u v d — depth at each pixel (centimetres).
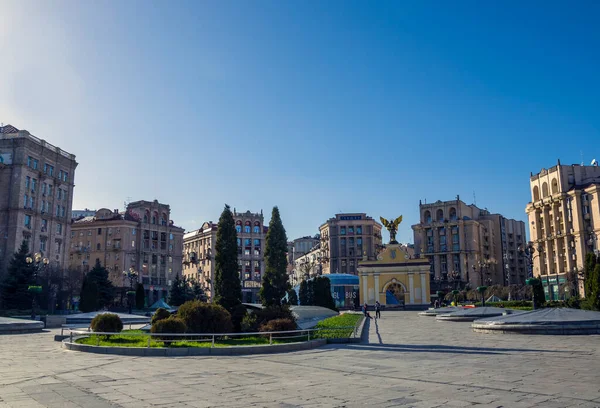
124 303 9931
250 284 12475
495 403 1022
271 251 3550
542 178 10038
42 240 7969
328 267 14112
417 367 1573
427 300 7806
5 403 1035
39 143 8025
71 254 10644
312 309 4906
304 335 2616
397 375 1415
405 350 2108
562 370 1456
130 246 10531
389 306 7762
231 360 1809
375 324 4044
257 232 12900
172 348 1994
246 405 1030
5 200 7444
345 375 1423
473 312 4338
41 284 6538
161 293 11006
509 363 1633
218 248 3144
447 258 12825
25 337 3066
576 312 2822
